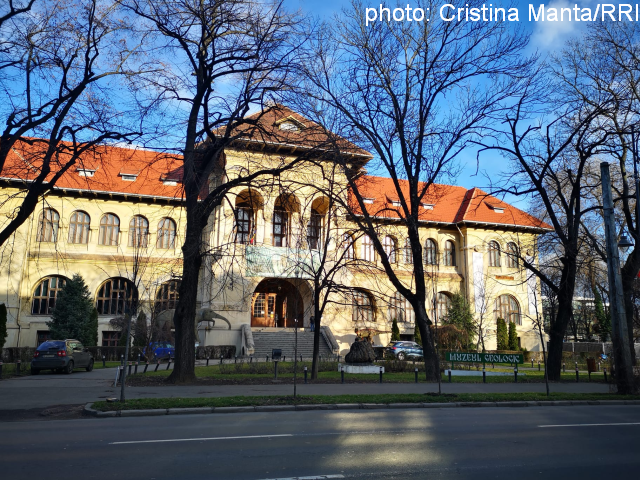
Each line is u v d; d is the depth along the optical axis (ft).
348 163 73.36
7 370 81.15
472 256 153.38
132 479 19.94
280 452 24.84
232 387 57.31
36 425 33.04
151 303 107.34
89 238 124.98
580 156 75.46
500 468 22.53
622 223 97.91
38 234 122.11
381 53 70.28
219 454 24.31
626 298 78.95
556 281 151.74
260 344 121.70
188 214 61.72
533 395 52.24
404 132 72.33
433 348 71.20
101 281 123.75
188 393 50.90
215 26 58.49
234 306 124.57
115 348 111.96
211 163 61.93
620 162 81.66
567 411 43.27
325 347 124.26
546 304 160.04
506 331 144.15
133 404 39.73
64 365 77.15
